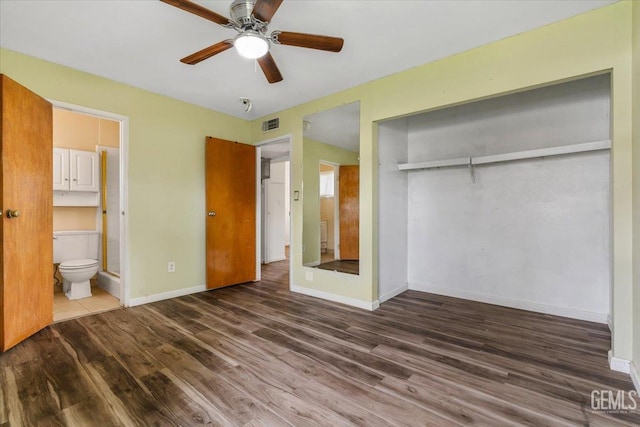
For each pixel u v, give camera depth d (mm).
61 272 3379
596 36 1963
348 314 2986
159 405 1566
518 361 2035
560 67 2088
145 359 2055
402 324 2723
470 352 2170
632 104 1839
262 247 5941
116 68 2789
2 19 2053
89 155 4012
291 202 3873
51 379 1801
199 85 3180
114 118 3070
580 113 2865
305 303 3342
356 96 3184
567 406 1562
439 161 3381
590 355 2111
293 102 3668
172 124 3527
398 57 2588
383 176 3428
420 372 1900
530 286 3104
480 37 2289
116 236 4234
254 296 3621
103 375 1850
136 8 1950
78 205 3973
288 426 1421
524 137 3166
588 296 2805
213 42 2352
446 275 3678
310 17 2043
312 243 3848
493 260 3332
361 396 1653
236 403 1588
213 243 3859
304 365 1987
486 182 3385
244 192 4203
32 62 2564
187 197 3684
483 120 3424
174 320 2807
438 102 2623
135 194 3227
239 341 2354
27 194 2359
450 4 1915
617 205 1901
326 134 3693
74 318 2842
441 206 3715
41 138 2525
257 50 1896
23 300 2320
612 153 1931
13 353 2129
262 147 4652
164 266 3475
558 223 2953
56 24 2119
